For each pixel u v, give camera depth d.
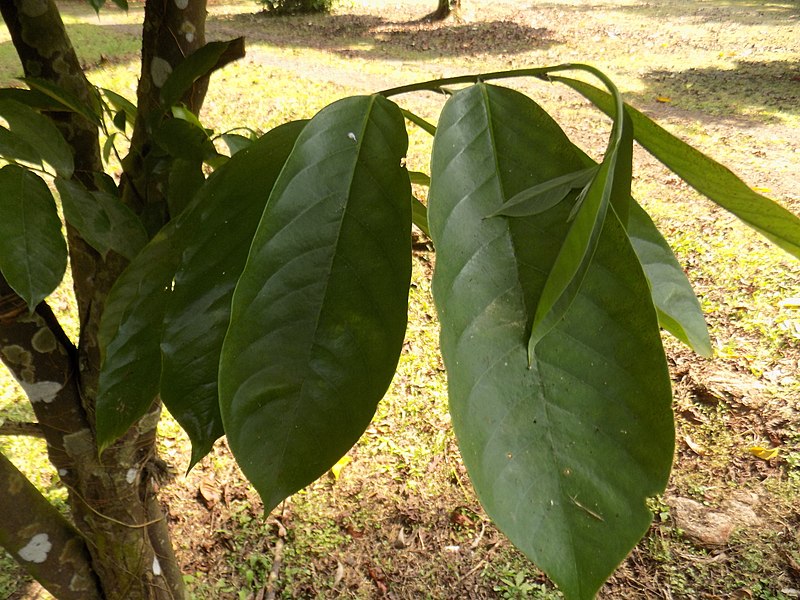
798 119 8.16
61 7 12.68
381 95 0.68
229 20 13.57
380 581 3.43
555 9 15.06
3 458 1.58
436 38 12.48
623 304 0.58
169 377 0.80
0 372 4.19
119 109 1.45
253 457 0.66
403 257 0.65
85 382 1.60
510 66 10.47
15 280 0.83
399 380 4.39
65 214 0.92
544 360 0.57
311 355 0.65
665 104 8.66
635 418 0.56
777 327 4.75
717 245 5.53
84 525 1.84
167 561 2.06
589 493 0.55
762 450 3.97
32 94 1.11
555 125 0.64
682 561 3.49
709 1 15.88
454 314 0.57
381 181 0.65
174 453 3.91
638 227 0.82
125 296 0.94
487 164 0.63
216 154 1.05
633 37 12.45
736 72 10.14
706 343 0.79
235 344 0.63
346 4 15.30
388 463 3.96
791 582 3.36
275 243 0.63
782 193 6.22
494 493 0.54
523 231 0.60
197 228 0.78
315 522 3.67
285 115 7.50
